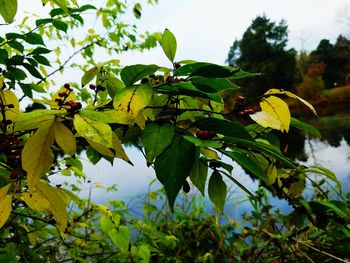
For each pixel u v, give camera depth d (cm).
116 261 119
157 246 146
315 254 110
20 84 60
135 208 161
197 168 38
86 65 127
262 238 144
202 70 33
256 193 138
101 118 29
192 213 177
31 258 84
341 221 47
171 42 37
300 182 51
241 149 36
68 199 49
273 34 2175
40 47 58
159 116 39
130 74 35
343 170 311
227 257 153
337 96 1705
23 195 32
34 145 27
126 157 30
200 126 31
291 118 42
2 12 37
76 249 112
